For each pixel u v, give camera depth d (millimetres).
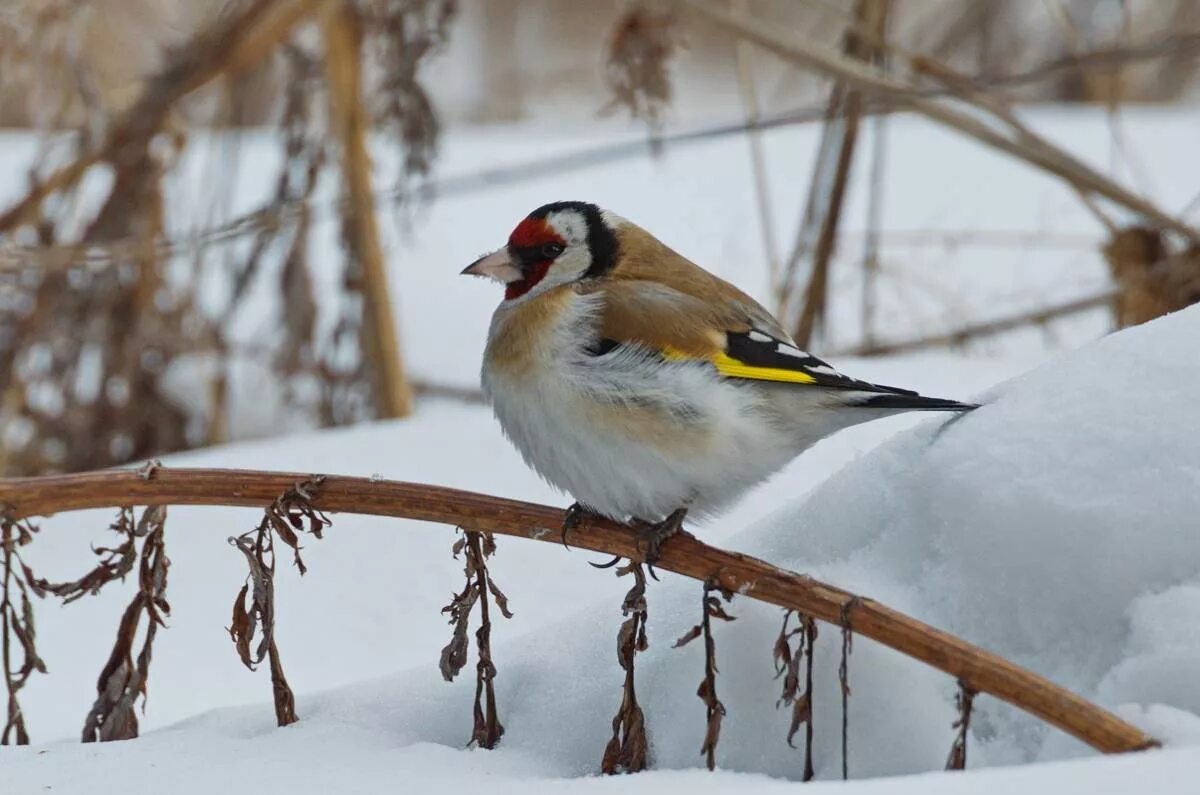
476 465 11008
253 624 6695
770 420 7105
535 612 8547
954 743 5520
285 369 16328
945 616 6027
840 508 6488
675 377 7004
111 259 14102
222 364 16531
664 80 14391
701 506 7234
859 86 13789
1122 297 15336
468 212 20016
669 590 6977
